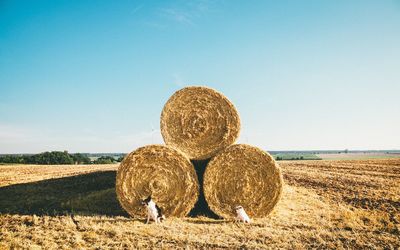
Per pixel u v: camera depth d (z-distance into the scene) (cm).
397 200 1123
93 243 729
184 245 714
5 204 1137
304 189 1415
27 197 1260
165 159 981
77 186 1516
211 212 1016
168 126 1034
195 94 1034
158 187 973
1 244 713
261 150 976
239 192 968
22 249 688
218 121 1010
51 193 1347
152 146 985
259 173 972
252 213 963
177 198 969
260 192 967
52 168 2572
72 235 787
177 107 1037
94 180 1680
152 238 759
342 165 2512
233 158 980
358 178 1658
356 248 698
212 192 974
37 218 944
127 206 972
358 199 1170
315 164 2683
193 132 1016
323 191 1355
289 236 768
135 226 864
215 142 1003
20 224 897
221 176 977
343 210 1030
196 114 1022
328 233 789
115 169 2331
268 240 743
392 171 2014
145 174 981
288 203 1129
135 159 983
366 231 812
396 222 890
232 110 1009
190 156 1005
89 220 919
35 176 1908
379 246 709
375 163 2678
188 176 973
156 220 899
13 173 2114
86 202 1152
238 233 795
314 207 1073
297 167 2411
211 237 769
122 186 977
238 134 998
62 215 984
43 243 728
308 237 761
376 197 1182
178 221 920
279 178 965
